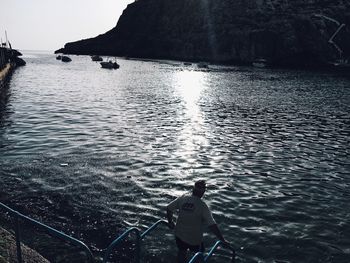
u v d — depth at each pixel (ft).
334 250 36.47
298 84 231.50
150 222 41.37
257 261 34.24
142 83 225.35
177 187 52.85
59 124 93.71
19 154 65.82
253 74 317.22
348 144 81.97
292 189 53.42
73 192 48.91
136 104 135.85
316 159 69.51
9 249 30.53
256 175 59.41
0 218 40.06
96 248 35.32
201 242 25.90
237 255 35.09
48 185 51.03
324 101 155.02
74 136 81.25
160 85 214.48
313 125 102.94
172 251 35.35
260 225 41.52
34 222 22.11
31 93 159.22
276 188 53.67
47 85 196.75
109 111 117.39
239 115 117.70
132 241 36.76
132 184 53.06
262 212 45.03
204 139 83.71
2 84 183.52
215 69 378.73
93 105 129.29
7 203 44.50
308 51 424.46
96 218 41.65
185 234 25.07
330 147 78.95
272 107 136.36
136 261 24.25
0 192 47.83
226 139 84.33
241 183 55.47
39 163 60.85
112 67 366.43
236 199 49.01
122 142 77.77
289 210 45.85
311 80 261.85
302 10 465.06
